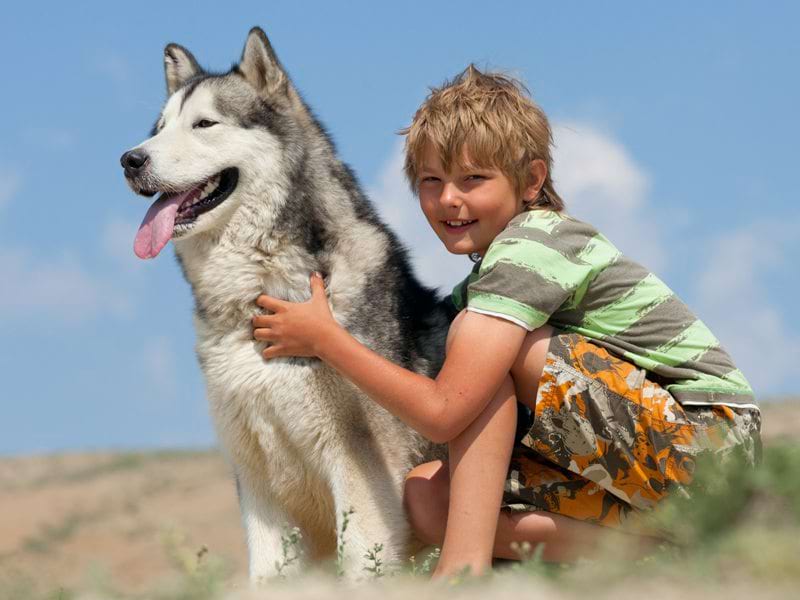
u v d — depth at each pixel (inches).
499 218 227.3
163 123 285.7
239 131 267.9
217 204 263.6
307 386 241.6
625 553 189.3
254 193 261.4
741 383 217.8
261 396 246.4
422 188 233.6
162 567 502.9
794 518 157.3
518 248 209.3
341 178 275.1
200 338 259.1
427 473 235.3
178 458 886.4
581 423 206.1
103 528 626.2
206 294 259.1
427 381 207.2
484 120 220.5
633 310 216.8
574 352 207.0
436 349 265.6
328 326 229.9
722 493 165.6
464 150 221.9
